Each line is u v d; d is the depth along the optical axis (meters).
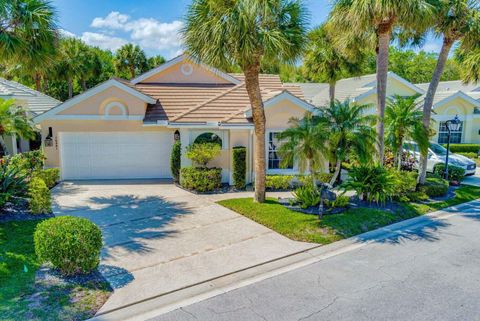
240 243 9.69
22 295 6.68
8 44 10.69
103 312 6.35
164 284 7.38
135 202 13.68
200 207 13.04
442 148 20.81
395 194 13.70
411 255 9.05
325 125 11.86
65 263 7.29
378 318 6.24
